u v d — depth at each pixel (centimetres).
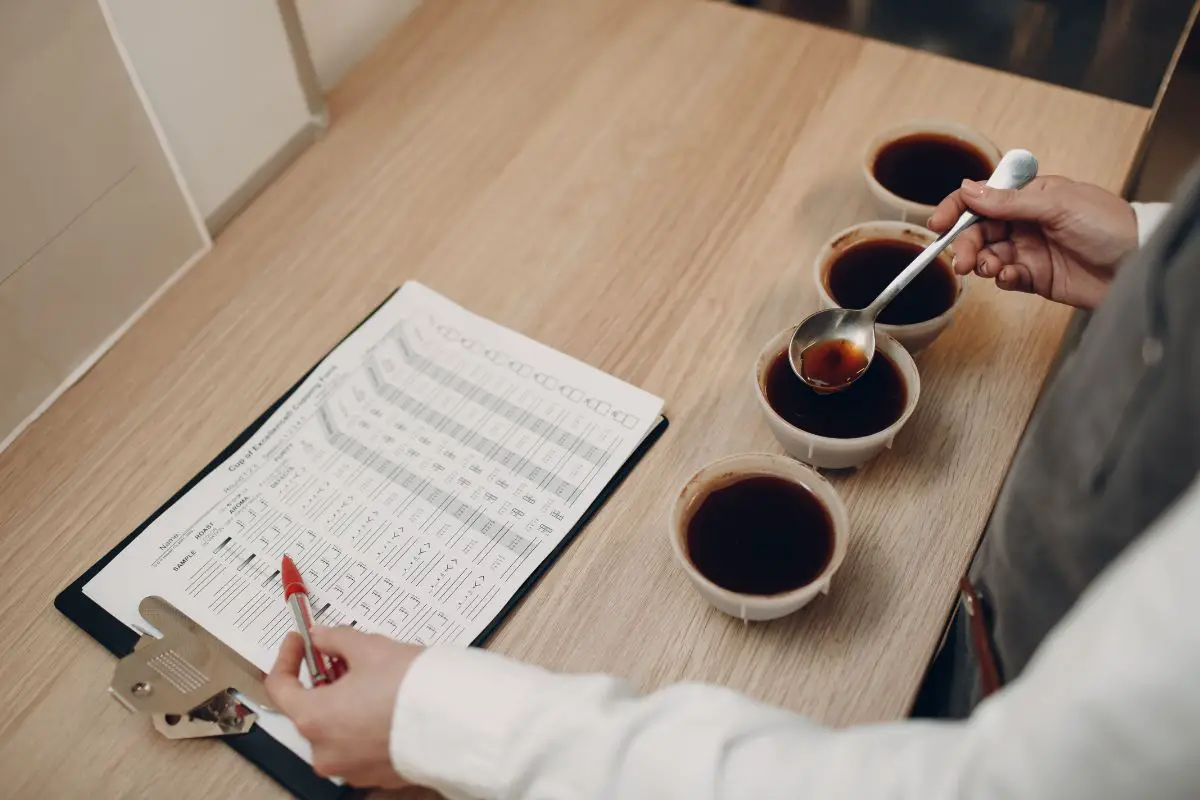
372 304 87
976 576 66
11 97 71
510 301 86
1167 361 43
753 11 109
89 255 81
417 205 94
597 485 74
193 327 87
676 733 49
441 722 54
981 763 36
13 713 66
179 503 75
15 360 79
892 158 89
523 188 95
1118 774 31
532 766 52
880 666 65
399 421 79
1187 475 43
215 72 88
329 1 107
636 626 67
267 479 76
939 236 79
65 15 73
